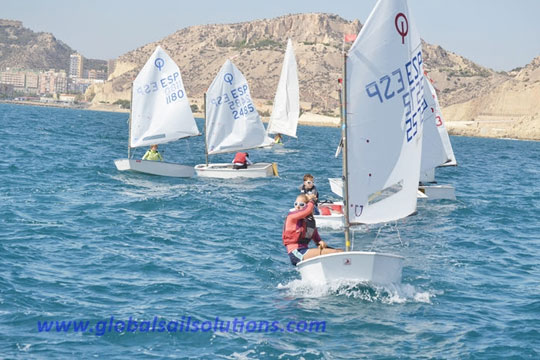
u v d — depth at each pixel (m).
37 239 23.66
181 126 46.31
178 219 29.61
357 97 18.75
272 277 20.41
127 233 25.70
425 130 37.91
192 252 23.25
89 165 49.50
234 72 48.50
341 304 17.83
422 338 15.57
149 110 45.22
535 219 35.03
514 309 18.05
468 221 33.12
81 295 17.56
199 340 14.86
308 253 19.56
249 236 26.59
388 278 19.09
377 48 18.64
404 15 18.80
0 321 15.27
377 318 16.83
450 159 39.22
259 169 48.16
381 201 19.48
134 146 45.12
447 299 18.80
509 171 73.75
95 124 152.38
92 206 31.47
